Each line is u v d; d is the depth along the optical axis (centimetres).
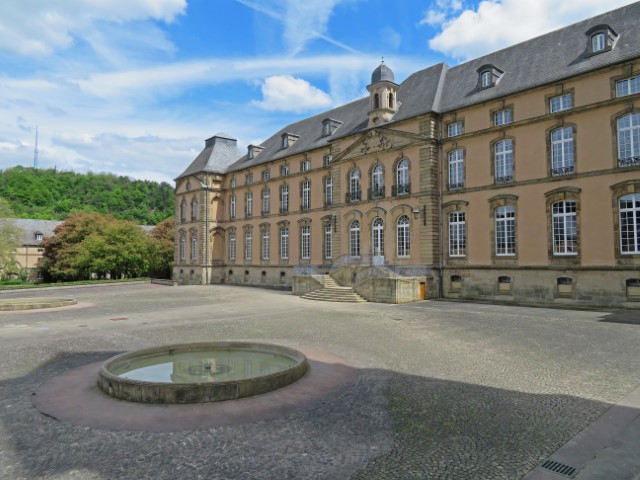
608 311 2225
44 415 808
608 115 2386
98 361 1260
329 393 930
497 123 2888
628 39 2423
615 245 2338
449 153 3122
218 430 734
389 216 3378
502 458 643
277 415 801
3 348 1437
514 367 1162
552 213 2589
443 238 3105
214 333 1714
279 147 4903
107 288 4562
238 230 5269
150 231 7356
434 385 1002
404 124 3319
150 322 2025
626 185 2306
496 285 2812
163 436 711
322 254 4169
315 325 1897
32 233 8050
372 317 2136
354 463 627
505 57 3130
